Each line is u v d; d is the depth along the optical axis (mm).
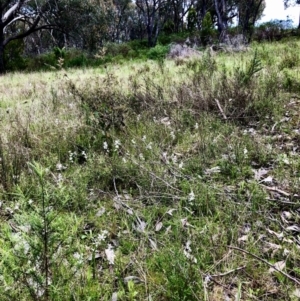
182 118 3705
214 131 3404
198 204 2244
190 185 2424
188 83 4754
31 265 1426
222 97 4055
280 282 1646
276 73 4781
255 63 4441
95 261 1865
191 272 1562
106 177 2725
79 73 9828
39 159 3025
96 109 3807
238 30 18047
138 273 1754
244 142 3062
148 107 4152
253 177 2619
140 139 3197
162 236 1978
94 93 4211
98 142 3287
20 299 1497
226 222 2055
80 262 1568
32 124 3781
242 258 1794
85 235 2047
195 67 6477
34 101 5148
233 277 1687
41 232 1362
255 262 1770
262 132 3453
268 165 2816
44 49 35500
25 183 2561
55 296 1468
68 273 1631
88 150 3156
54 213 1530
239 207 2170
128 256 1883
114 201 2387
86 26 19047
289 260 1776
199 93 4199
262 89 4223
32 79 8844
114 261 1829
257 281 1648
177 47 12750
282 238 1929
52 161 2998
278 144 3162
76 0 18188
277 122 3537
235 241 1895
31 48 36594
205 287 1562
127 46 18734
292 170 2656
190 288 1503
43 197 1353
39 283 1396
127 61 13406
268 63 6152
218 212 2119
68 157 3150
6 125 3824
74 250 1854
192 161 2818
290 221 2115
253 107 3881
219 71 5473
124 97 4277
